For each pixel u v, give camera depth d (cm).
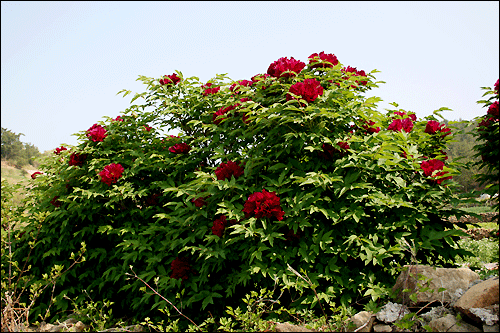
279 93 383
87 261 439
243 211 323
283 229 336
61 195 448
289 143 333
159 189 450
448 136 390
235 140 400
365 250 304
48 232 440
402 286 295
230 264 366
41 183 485
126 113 461
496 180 315
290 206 324
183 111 429
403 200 342
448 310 269
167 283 368
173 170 435
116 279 381
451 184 345
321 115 318
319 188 316
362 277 316
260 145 354
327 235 311
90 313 383
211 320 319
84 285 430
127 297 402
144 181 448
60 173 462
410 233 318
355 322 276
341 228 326
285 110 337
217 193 352
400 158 327
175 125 455
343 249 314
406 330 261
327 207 324
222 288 349
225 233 337
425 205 348
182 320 362
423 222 346
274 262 324
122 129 462
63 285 436
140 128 454
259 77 394
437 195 320
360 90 398
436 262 368
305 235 322
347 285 310
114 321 390
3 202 420
